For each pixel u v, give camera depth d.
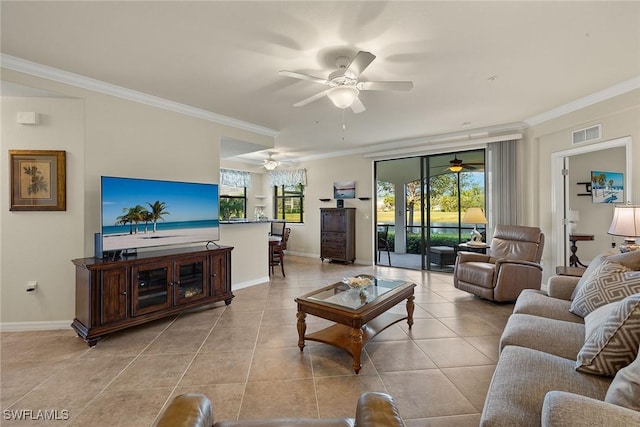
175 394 1.93
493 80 3.00
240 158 7.84
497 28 2.11
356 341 2.14
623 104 3.13
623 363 1.23
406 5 1.87
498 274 3.54
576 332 1.72
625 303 1.31
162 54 2.47
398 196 7.31
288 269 5.92
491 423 1.11
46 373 2.17
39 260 2.95
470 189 5.39
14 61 2.54
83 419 1.70
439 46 2.35
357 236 6.63
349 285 2.76
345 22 2.04
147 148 3.44
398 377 2.11
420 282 4.80
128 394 1.93
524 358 1.45
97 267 2.62
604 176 5.40
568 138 3.92
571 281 2.43
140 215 3.08
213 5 1.87
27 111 2.91
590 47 2.37
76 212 2.99
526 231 4.00
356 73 2.36
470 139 4.99
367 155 6.27
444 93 3.33
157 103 3.48
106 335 2.79
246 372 2.18
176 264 3.19
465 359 2.35
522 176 4.59
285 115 4.11
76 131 2.99
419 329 2.92
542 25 2.08
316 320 3.20
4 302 2.90
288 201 8.23
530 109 3.90
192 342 2.68
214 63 2.62
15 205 2.90
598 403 0.91
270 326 3.04
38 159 2.92
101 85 3.04
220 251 3.63
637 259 2.00
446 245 5.68
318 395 1.91
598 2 1.84
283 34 2.19
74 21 2.03
